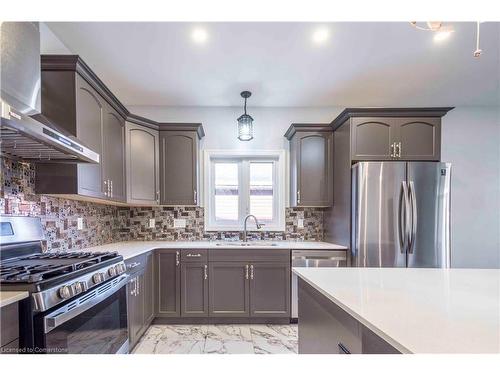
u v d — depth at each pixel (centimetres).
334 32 205
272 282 282
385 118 272
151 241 331
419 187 259
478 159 356
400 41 217
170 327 275
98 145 218
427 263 256
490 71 267
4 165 169
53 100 184
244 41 214
